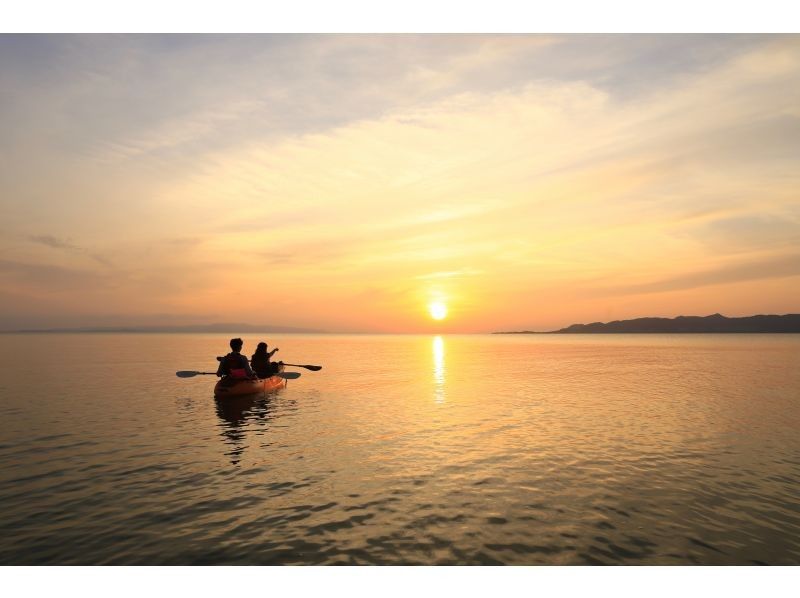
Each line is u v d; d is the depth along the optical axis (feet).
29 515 23.86
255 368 69.41
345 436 41.16
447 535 21.95
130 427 44.34
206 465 32.45
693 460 33.73
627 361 144.77
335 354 195.11
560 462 33.32
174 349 220.02
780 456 34.73
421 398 63.62
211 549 20.57
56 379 82.79
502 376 96.07
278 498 26.37
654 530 22.53
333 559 19.80
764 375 95.66
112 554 20.07
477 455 35.14
